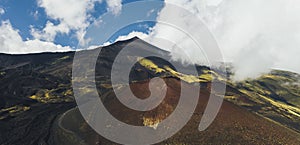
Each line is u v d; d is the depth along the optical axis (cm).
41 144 7612
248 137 6594
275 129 7488
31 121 11119
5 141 9538
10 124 11500
